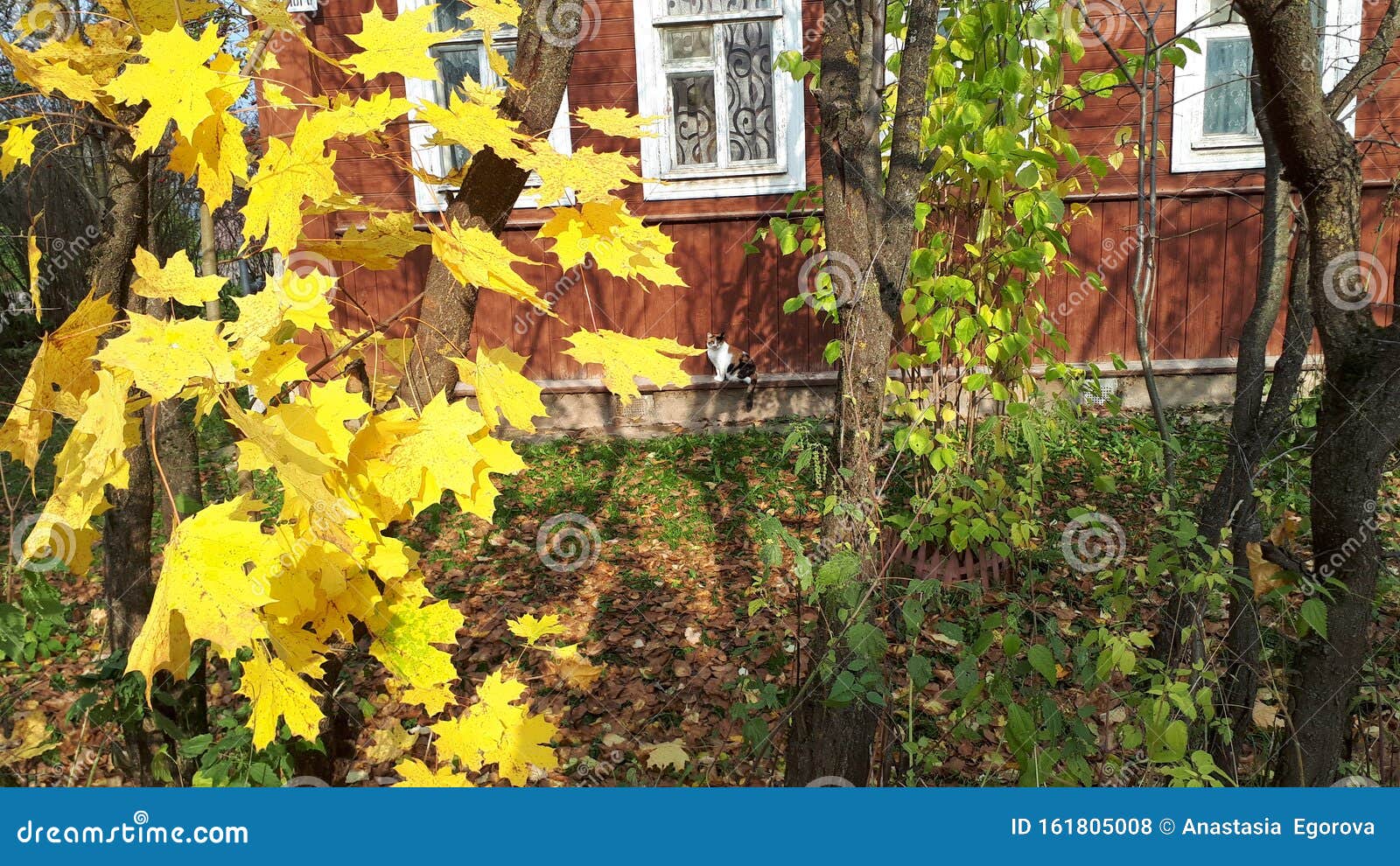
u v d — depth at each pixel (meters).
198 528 0.88
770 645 4.59
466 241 1.04
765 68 8.03
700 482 7.17
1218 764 2.93
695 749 3.83
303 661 1.04
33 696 3.20
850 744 2.42
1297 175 2.15
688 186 8.15
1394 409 2.10
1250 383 3.23
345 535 0.96
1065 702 2.88
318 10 7.35
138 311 2.03
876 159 2.80
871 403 2.62
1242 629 2.93
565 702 4.36
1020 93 4.41
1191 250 7.95
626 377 1.11
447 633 1.19
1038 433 4.34
